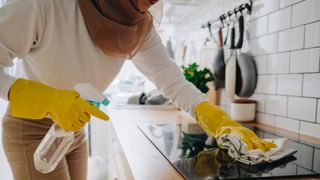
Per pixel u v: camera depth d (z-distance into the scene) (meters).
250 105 1.12
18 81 0.55
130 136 0.88
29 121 0.71
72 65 0.68
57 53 0.65
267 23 1.06
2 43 0.55
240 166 0.59
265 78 1.08
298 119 0.92
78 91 0.54
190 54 1.92
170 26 2.24
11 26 0.54
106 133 1.90
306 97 0.88
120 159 0.81
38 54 0.65
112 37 0.64
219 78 1.39
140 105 1.62
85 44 0.67
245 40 1.21
